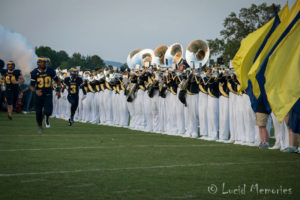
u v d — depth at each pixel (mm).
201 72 15680
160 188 6965
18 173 7840
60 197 6293
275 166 9141
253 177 7945
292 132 11742
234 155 10797
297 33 10508
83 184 7105
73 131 16891
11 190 6605
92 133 16266
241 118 13891
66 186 6949
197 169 8633
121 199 6242
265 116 12469
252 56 12102
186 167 8836
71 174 7867
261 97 11781
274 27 11648
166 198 6367
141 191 6742
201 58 16875
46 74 15336
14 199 6129
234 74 14086
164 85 17422
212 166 9023
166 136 15914
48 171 8086
